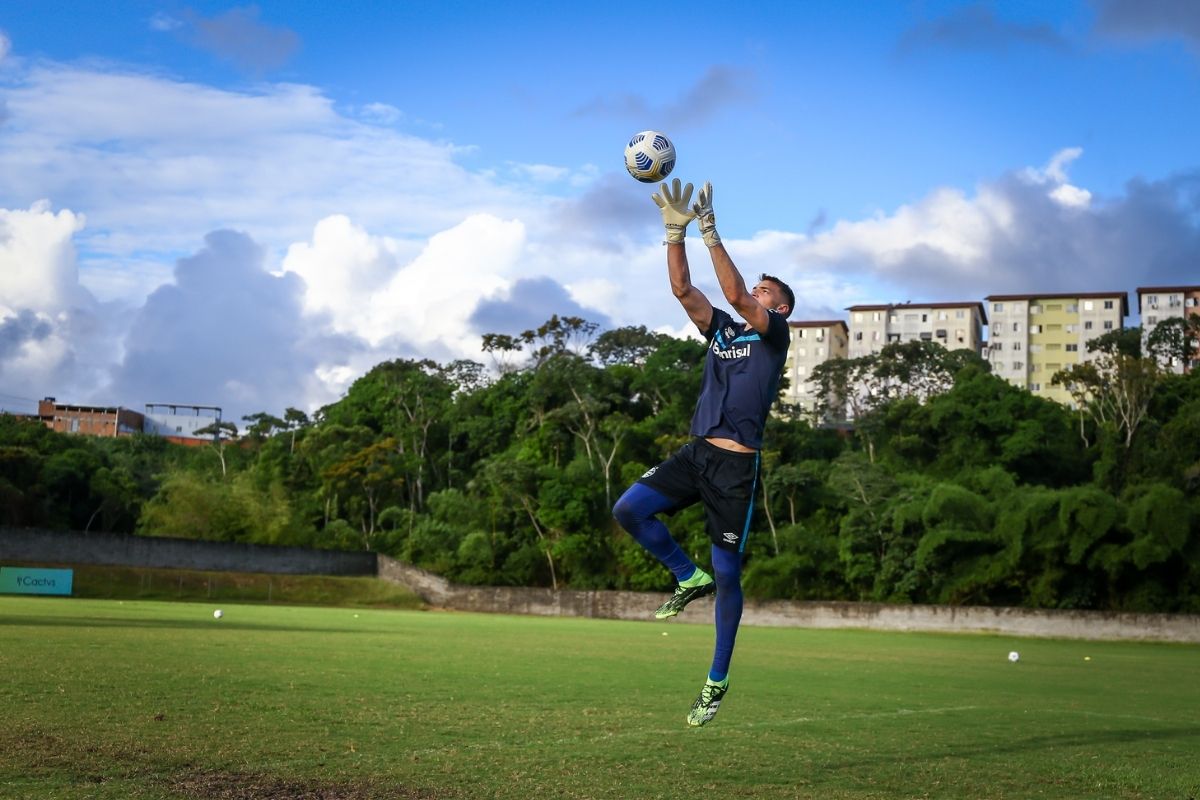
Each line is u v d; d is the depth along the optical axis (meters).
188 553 64.81
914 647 35.84
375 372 107.75
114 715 9.52
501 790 7.07
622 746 9.34
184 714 9.86
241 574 65.12
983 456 79.12
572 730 10.28
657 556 7.44
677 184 7.03
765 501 71.19
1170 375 84.38
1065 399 122.19
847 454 69.44
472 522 78.12
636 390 87.88
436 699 12.46
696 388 86.06
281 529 77.12
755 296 7.39
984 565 59.19
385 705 11.53
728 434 7.18
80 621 26.62
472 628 37.16
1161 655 36.41
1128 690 19.02
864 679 19.27
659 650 26.34
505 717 11.04
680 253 7.07
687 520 68.62
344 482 85.94
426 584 70.19
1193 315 104.12
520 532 76.94
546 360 91.00
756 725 11.48
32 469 77.06
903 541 61.81
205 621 31.19
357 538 80.56
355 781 7.14
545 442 81.81
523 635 32.66
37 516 72.88
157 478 87.62
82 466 79.81
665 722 11.26
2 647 16.73
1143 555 54.12
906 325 130.00
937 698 15.76
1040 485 68.44
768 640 37.31
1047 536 56.62
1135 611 55.75
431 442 99.62
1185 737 11.66
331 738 8.95
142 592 58.81
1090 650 39.31
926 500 62.06
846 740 10.47
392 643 23.98
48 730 8.49
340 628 31.59
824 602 58.97
